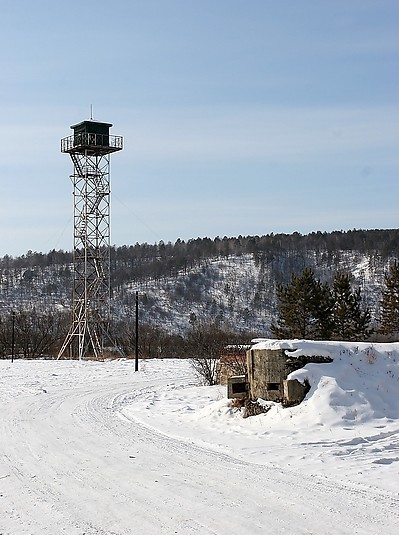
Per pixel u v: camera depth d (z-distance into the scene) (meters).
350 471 11.17
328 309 50.81
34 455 13.61
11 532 8.48
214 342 42.47
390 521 8.45
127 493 10.27
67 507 9.59
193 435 15.59
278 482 10.60
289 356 17.00
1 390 28.84
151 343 69.25
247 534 8.09
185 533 8.20
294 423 15.54
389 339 51.41
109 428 17.25
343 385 16.44
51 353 71.44
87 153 54.47
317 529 8.20
